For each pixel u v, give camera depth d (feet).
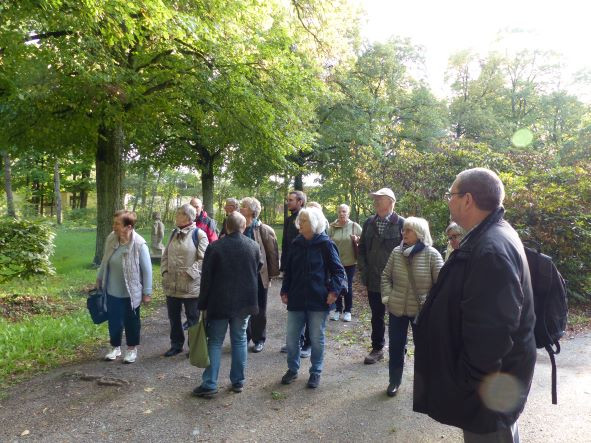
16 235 23.40
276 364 15.58
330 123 58.59
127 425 10.96
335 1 39.73
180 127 44.45
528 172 30.04
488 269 5.95
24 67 24.91
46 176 99.66
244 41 29.94
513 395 6.10
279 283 32.17
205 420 11.25
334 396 12.68
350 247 21.72
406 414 11.47
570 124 92.32
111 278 15.39
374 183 36.50
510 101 98.53
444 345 6.53
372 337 15.88
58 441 10.21
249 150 40.65
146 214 116.16
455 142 35.09
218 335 12.67
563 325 7.68
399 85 71.36
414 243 12.75
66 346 17.20
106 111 29.48
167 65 32.14
